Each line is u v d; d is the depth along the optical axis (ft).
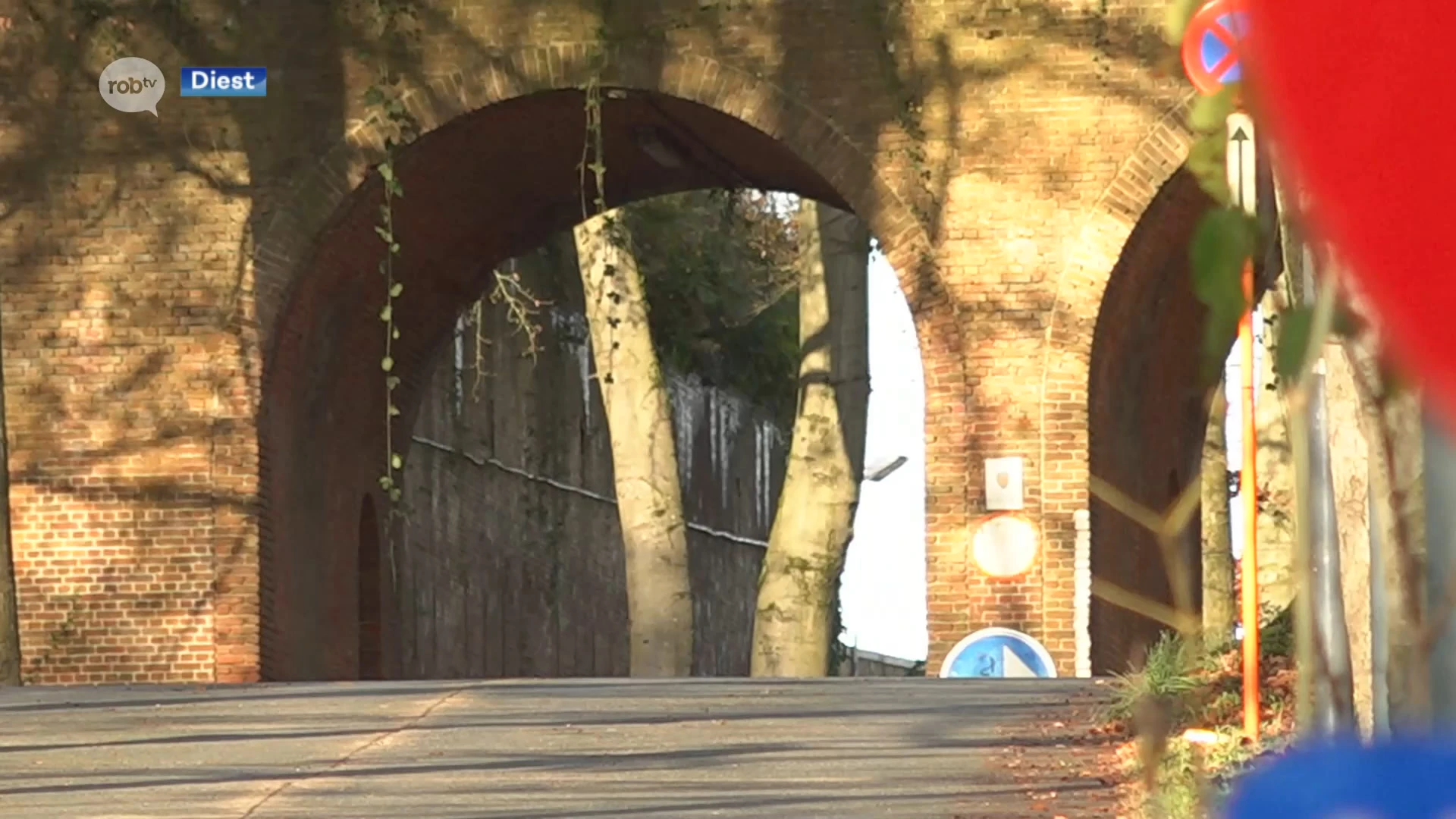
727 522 442.09
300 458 241.55
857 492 278.46
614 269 256.52
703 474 426.10
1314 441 68.39
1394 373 22.44
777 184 258.16
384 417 269.44
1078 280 220.84
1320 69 20.03
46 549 229.25
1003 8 221.87
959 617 221.25
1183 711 120.78
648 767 117.29
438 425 335.06
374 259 243.60
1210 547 297.12
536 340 370.53
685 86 225.15
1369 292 19.99
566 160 250.98
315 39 230.07
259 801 109.40
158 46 230.27
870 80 223.71
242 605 228.02
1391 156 19.86
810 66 224.33
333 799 109.19
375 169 229.04
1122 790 104.83
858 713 137.08
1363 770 19.27
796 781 112.06
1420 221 19.80
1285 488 295.89
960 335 222.07
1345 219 20.01
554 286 376.48
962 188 222.07
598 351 279.08
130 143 229.86
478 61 227.81
